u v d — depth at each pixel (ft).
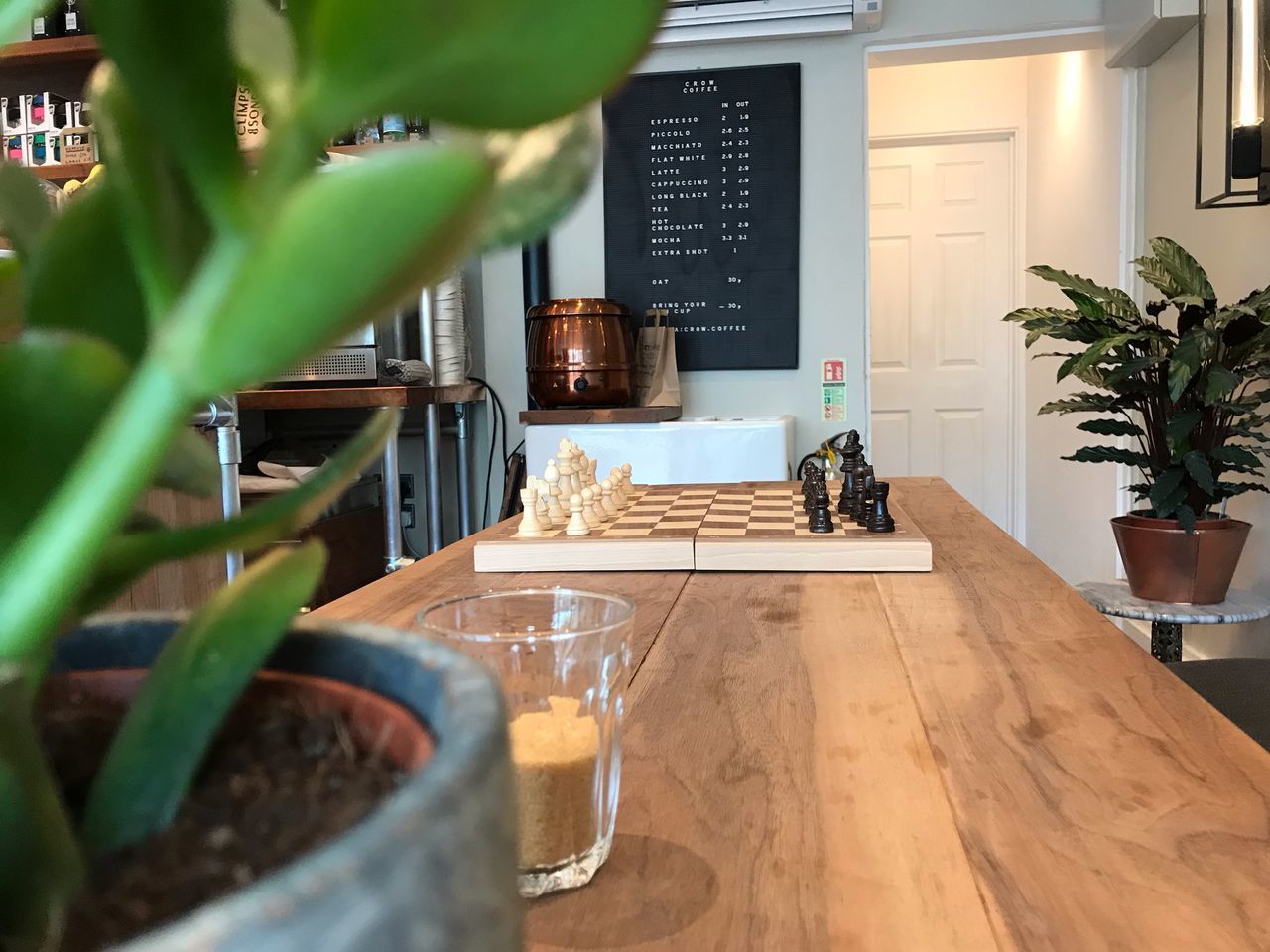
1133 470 10.64
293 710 0.74
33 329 0.69
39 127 9.73
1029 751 1.98
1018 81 14.12
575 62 0.50
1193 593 7.67
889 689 2.39
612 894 1.47
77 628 0.80
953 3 10.07
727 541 3.97
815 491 4.48
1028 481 14.33
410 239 0.45
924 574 3.78
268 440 10.53
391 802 0.51
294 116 0.50
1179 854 1.54
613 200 10.65
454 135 0.53
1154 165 10.10
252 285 0.46
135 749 0.66
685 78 10.42
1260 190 7.02
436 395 9.15
